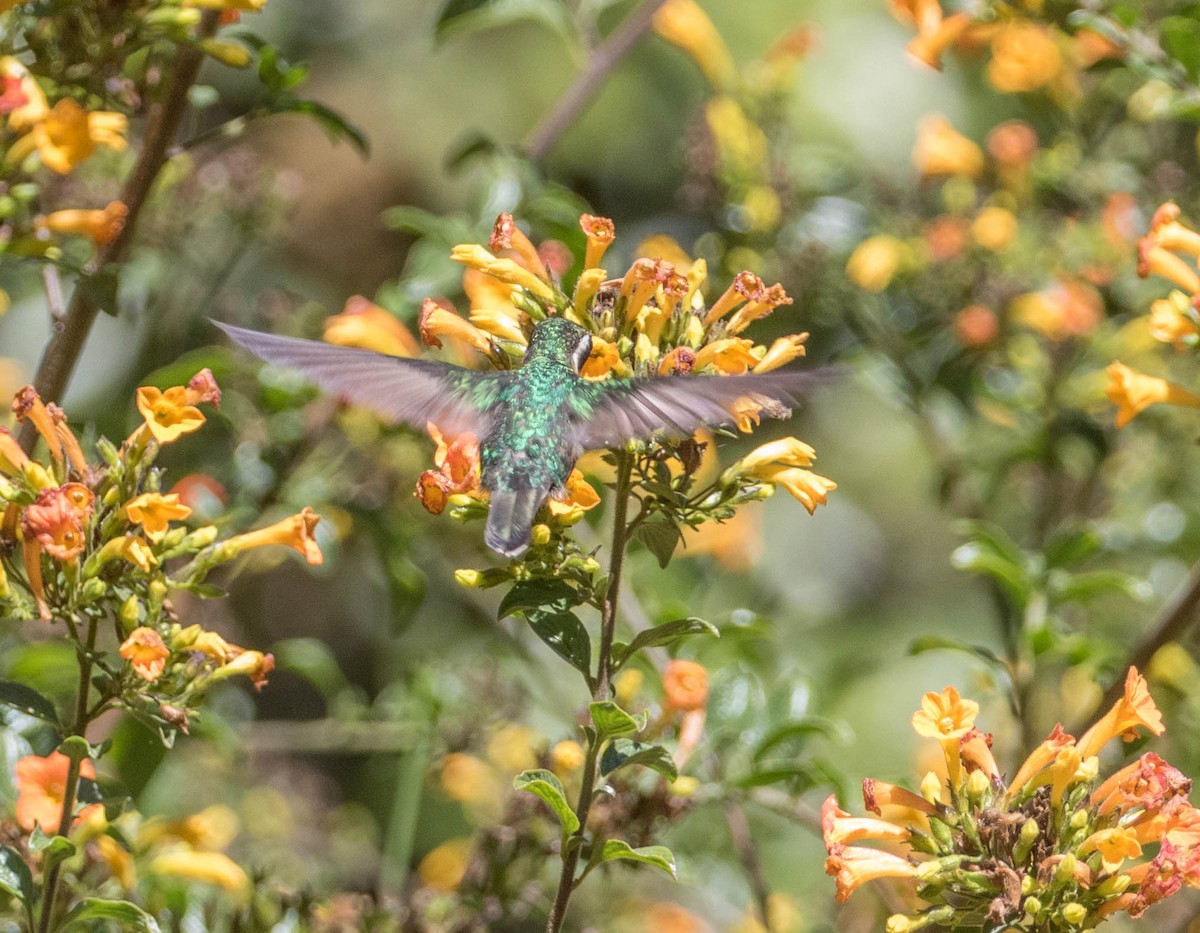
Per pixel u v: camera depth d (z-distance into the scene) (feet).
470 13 34.47
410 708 35.45
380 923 27.96
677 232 54.49
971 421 39.32
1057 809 20.31
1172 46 28.81
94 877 25.20
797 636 50.29
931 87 56.54
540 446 19.98
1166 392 25.96
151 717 20.31
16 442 22.31
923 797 20.83
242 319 39.83
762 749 27.94
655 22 38.45
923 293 38.22
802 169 39.68
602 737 19.21
